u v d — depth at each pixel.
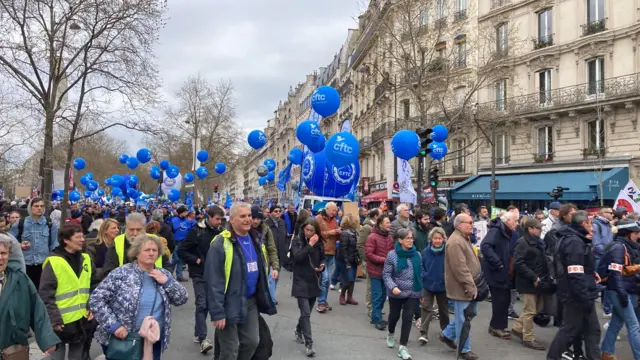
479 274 6.52
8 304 4.00
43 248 8.04
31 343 6.72
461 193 27.34
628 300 5.93
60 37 15.13
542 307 7.35
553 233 8.01
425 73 25.92
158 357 4.10
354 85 48.75
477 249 10.95
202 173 29.20
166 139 25.64
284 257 11.53
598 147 23.12
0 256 3.91
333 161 11.77
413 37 23.72
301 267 6.75
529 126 26.77
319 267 6.95
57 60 15.25
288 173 25.58
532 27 27.00
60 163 31.88
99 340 4.01
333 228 9.84
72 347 4.93
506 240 7.48
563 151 25.14
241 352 4.87
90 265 5.11
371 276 8.13
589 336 5.76
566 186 22.88
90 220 13.01
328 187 17.52
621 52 22.83
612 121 23.02
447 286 6.51
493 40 26.08
